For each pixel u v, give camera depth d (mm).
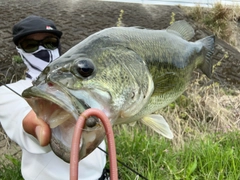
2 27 2734
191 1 4484
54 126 616
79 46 710
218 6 3986
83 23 3139
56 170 990
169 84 922
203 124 2008
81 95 633
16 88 978
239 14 4223
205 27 3830
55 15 3230
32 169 1004
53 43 1026
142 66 765
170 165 1515
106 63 691
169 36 945
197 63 1130
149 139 1681
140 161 1577
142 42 806
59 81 622
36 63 1011
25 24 991
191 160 1628
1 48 2400
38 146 847
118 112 700
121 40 755
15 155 1609
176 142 1798
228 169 1573
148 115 912
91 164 1044
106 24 3213
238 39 3922
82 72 641
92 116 584
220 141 1785
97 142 625
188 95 2193
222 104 2229
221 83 2562
